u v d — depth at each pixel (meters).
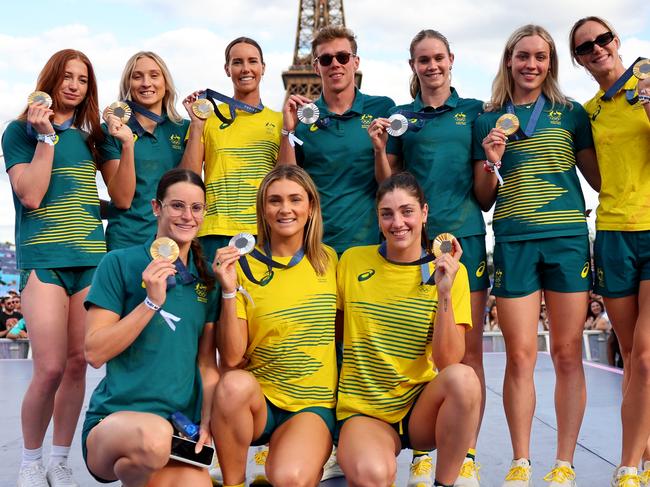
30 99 6.13
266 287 5.60
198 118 7.09
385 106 7.43
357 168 7.20
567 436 6.44
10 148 6.45
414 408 5.47
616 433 8.24
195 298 5.33
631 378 6.11
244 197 7.17
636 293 6.29
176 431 5.06
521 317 6.45
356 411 5.55
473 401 5.05
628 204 6.23
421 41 7.01
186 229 5.27
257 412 5.29
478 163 6.91
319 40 7.32
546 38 6.60
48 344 6.21
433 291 5.62
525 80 6.60
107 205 7.10
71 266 6.32
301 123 7.38
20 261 6.41
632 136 6.29
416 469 6.27
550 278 6.50
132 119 7.20
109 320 5.14
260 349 5.58
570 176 6.50
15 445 7.79
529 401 6.41
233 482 5.34
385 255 5.75
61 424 6.49
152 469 4.80
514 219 6.52
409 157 7.07
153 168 7.18
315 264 5.71
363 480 4.89
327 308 5.64
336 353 6.28
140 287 5.21
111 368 5.14
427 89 7.09
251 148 7.28
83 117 6.69
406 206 5.57
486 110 6.93
